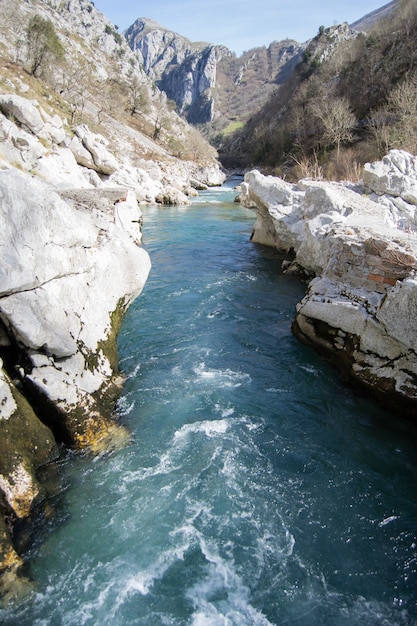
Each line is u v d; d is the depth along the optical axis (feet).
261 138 273.54
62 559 16.16
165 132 274.77
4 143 78.59
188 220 100.68
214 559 16.56
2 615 14.20
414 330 23.45
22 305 18.78
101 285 26.21
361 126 162.71
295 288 49.29
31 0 292.61
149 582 15.61
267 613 14.82
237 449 22.54
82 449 20.83
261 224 71.77
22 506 17.17
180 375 29.60
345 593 15.58
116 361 27.07
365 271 28.91
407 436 24.20
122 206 52.19
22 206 19.16
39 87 159.53
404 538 17.83
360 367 27.55
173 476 20.36
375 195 55.67
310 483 20.54
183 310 42.11
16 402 18.45
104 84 271.90
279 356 32.78
